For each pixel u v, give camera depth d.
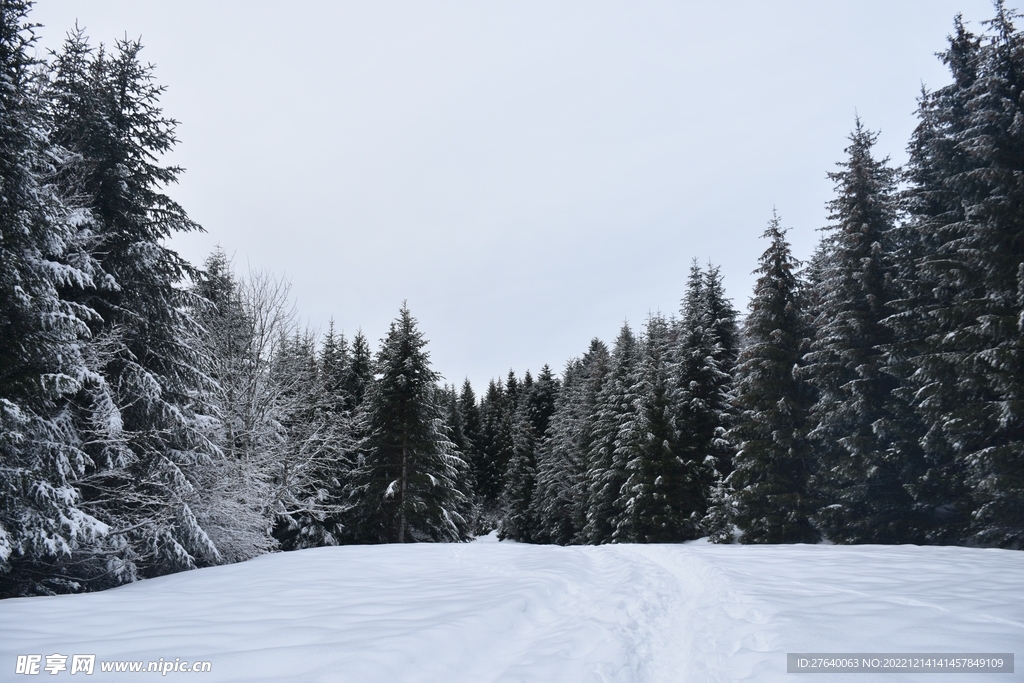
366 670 4.83
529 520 43.03
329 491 26.03
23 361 10.18
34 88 11.78
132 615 7.04
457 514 28.80
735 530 20.67
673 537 23.41
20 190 10.12
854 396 16.78
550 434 48.47
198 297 15.30
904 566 9.96
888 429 15.70
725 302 28.75
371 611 7.23
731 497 19.16
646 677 5.38
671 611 8.06
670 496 24.02
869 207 18.38
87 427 12.41
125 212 13.93
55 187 11.73
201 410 16.86
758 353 20.38
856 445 16.34
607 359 40.22
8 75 10.27
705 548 15.52
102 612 7.21
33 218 9.95
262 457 18.98
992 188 14.16
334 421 23.91
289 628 6.22
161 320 14.24
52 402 10.91
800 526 18.05
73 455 11.22
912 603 6.85
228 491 16.62
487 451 60.91
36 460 10.33
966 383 13.40
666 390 26.41
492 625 6.73
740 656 5.39
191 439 14.57
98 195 13.56
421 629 6.05
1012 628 5.66
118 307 13.12
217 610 7.39
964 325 14.17
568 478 36.59
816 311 21.03
